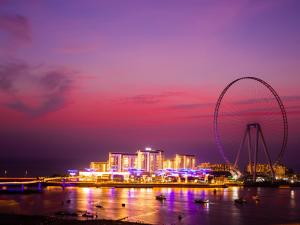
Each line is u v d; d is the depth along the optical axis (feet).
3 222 430.61
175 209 631.97
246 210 640.17
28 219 450.30
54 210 574.56
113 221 431.02
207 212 601.62
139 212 581.12
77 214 525.75
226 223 499.92
